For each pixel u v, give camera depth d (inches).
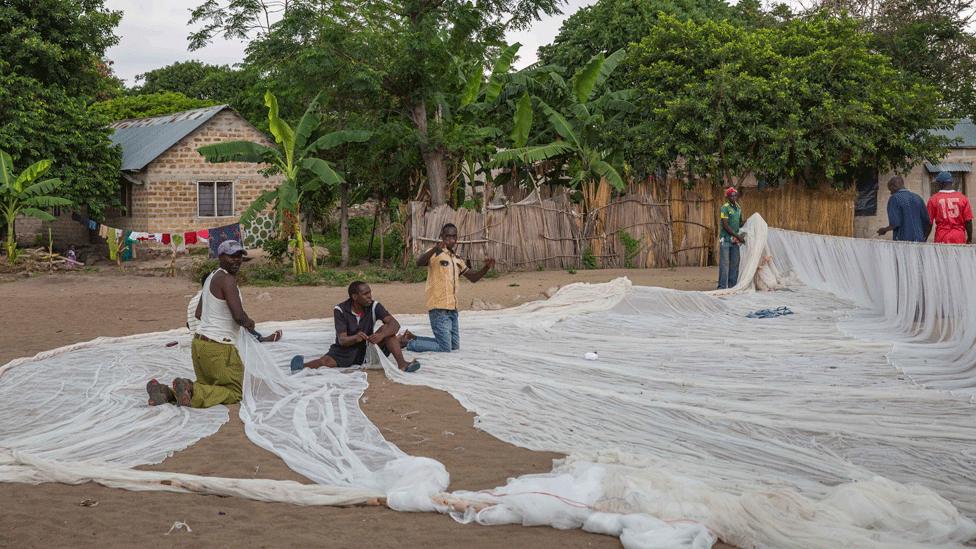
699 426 259.3
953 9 1400.1
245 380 304.0
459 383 323.0
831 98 950.4
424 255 393.4
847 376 329.1
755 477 205.0
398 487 199.0
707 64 967.6
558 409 282.5
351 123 973.2
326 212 1256.8
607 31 1181.7
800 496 180.2
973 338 352.2
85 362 378.6
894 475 210.5
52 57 1091.9
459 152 980.6
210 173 1163.3
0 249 1022.4
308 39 931.3
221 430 267.7
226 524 182.7
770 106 943.0
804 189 1010.7
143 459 233.9
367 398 305.6
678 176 994.7
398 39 935.7
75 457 236.2
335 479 212.7
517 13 1015.6
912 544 158.7
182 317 581.0
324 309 599.2
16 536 175.0
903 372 332.8
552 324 470.0
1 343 464.8
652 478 193.3
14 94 1044.5
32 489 207.3
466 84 997.2
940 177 506.6
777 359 367.9
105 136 1103.0
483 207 912.9
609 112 1038.4
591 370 347.3
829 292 564.4
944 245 394.9
